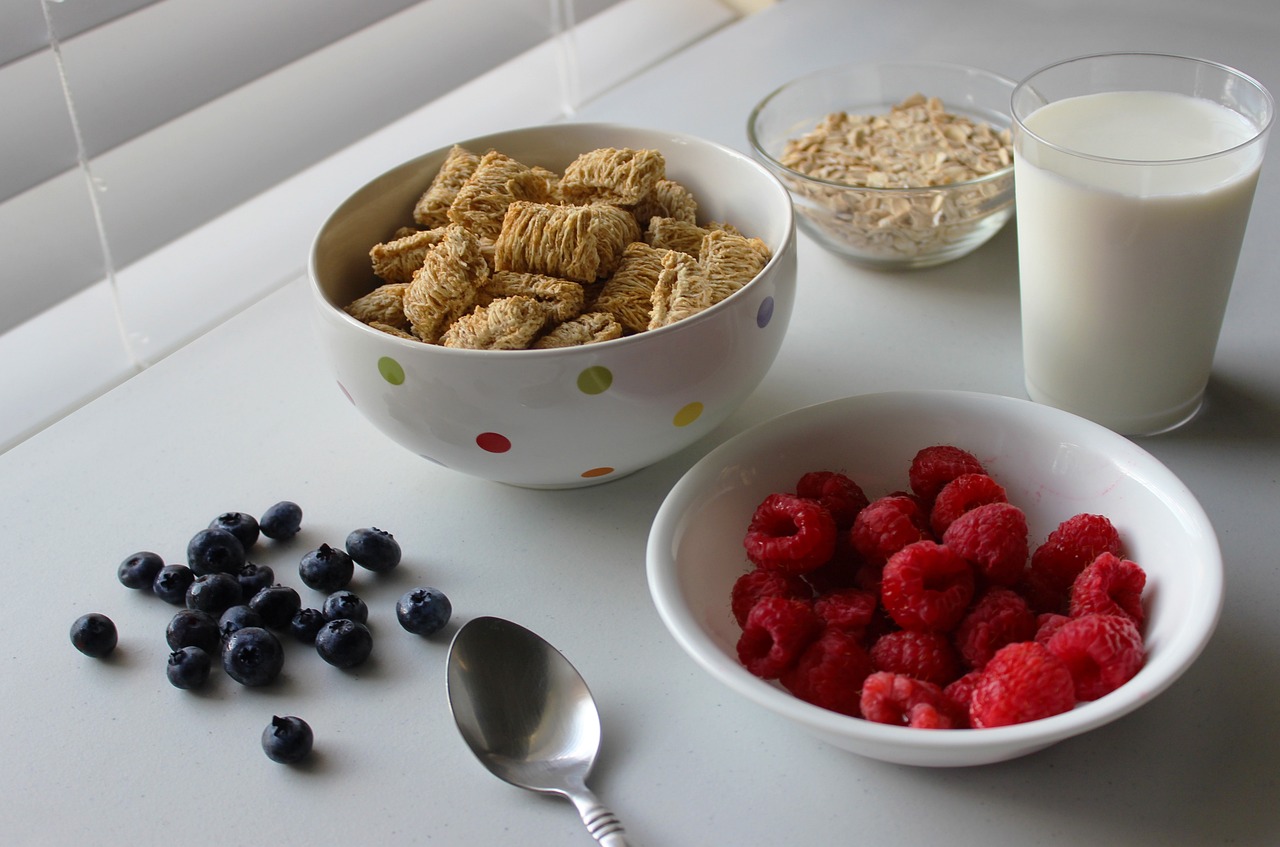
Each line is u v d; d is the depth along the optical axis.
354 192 0.58
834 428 0.53
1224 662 0.49
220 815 0.47
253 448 0.60
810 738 0.48
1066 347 0.55
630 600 0.52
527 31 0.88
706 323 0.51
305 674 0.51
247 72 0.74
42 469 0.60
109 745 0.49
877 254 0.65
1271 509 0.53
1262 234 0.65
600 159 0.58
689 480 0.50
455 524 0.56
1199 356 0.55
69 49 0.68
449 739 0.49
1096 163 0.51
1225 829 0.45
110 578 0.55
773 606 0.47
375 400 0.53
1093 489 0.51
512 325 0.52
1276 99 0.73
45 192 0.70
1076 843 0.45
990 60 0.81
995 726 0.44
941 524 0.50
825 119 0.72
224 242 0.77
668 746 0.48
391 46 0.81
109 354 0.71
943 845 0.45
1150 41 0.80
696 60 0.86
